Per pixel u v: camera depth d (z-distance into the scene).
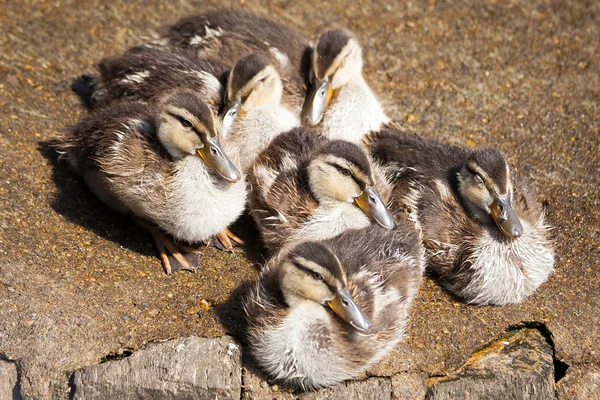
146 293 9.46
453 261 9.82
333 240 9.37
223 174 9.57
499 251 9.63
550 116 13.05
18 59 13.20
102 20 14.51
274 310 8.64
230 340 8.88
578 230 10.91
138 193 9.77
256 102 11.20
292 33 12.91
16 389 8.67
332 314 8.56
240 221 10.88
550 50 14.71
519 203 10.14
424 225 9.96
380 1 15.63
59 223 10.26
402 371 8.86
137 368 8.55
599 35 15.16
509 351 9.22
